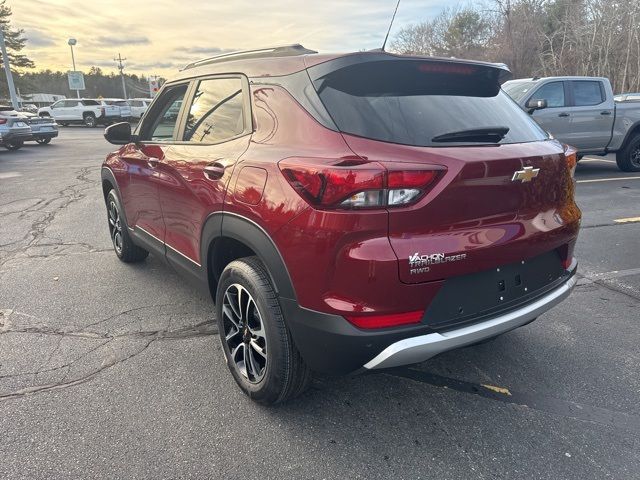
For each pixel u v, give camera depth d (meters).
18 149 18.06
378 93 2.34
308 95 2.34
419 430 2.47
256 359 2.65
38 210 7.53
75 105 32.72
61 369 3.00
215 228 2.70
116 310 3.82
